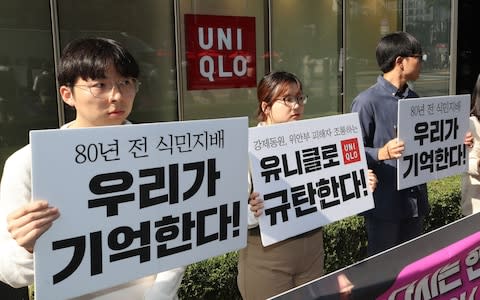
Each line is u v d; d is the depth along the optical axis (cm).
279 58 746
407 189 312
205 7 657
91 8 568
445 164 311
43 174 149
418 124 292
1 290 212
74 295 157
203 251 184
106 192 161
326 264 392
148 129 168
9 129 534
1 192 162
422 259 209
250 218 227
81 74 168
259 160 224
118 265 165
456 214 503
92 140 157
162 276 183
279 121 250
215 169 185
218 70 680
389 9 856
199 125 180
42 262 151
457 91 950
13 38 527
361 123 306
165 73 634
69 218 154
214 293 333
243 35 701
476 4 941
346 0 809
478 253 228
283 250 236
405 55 302
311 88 791
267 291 240
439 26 896
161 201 173
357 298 190
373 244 323
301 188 235
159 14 620
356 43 831
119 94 171
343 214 249
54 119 558
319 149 243
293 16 753
